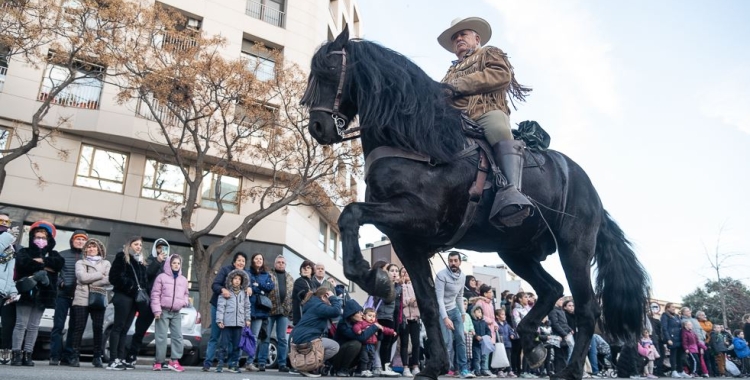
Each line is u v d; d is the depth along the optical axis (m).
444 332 8.53
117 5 17.39
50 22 18.73
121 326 7.81
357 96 3.50
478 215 3.66
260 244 24.78
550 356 11.80
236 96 19.03
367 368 8.48
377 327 8.52
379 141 3.45
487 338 9.98
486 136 3.79
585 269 4.12
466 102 4.02
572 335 11.44
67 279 7.97
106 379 3.37
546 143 4.42
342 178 21.91
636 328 4.39
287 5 28.39
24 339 6.95
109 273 7.88
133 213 22.39
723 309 26.06
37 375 3.42
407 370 9.18
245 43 26.86
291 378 6.15
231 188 24.86
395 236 3.64
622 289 4.38
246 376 5.81
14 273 6.97
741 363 16.56
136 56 17.97
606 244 4.49
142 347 10.48
